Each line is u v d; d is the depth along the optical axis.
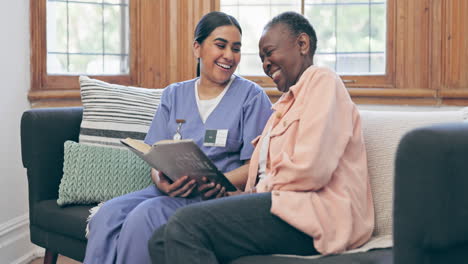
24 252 2.97
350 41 3.24
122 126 2.46
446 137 0.96
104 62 3.29
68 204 2.29
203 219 1.39
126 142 1.82
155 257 1.54
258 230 1.42
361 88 3.14
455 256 1.01
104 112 2.48
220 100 2.16
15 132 2.94
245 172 2.01
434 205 0.96
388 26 3.13
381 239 1.55
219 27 2.14
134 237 1.81
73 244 2.19
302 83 1.62
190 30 3.19
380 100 3.12
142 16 3.23
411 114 1.75
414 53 3.08
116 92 2.54
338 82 1.58
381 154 1.68
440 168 0.96
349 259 1.36
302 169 1.43
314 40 1.79
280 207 1.42
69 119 2.53
